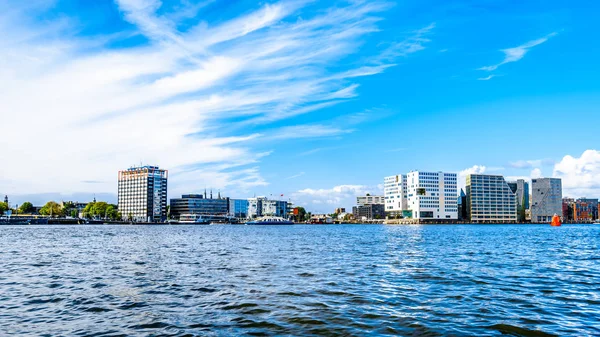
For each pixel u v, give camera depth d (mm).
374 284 32812
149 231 189875
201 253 62500
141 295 28719
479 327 20516
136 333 19891
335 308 24484
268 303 25906
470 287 31469
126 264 47344
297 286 31922
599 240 104500
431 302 26094
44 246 78688
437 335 19297
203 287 31641
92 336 19484
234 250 68812
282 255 58750
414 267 43844
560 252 63969
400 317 22406
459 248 73250
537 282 33812
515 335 19281
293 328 20453
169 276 37500
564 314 23062
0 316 23250
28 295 28938
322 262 49000
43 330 20531
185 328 20609
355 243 90812
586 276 37219
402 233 170125
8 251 66250
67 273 39844
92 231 181750
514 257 55375
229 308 24641
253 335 19406
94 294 29188
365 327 20562
